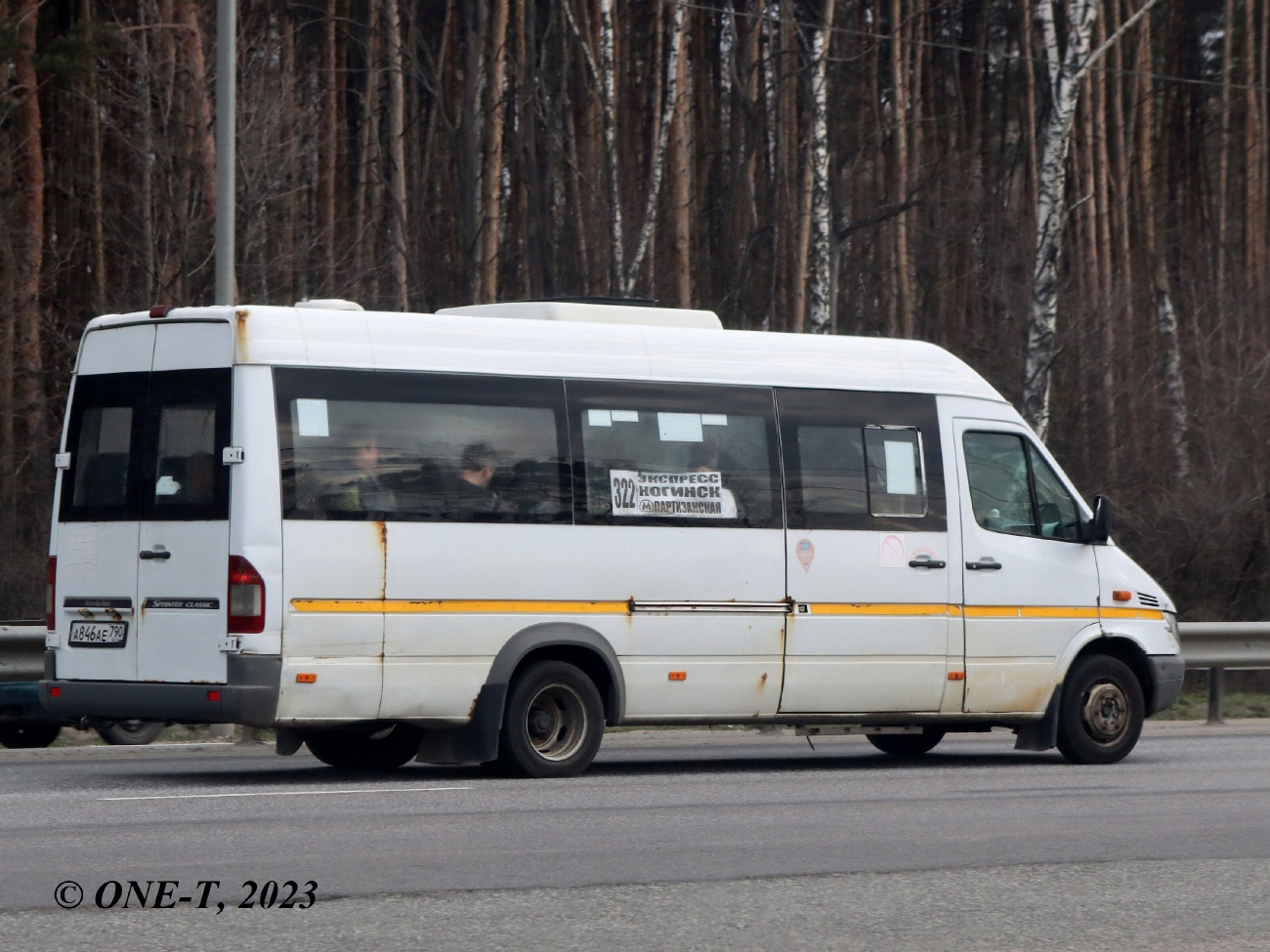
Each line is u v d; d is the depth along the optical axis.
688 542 38.00
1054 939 20.55
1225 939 20.67
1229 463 95.19
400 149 106.19
